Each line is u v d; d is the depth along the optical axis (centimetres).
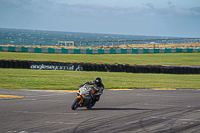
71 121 2158
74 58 10406
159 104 3328
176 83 6194
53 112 2528
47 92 3991
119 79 6309
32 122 2072
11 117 2230
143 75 7862
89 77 6259
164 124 2169
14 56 9488
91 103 2786
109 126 2028
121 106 3083
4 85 4416
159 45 17488
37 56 10075
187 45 17488
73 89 4416
